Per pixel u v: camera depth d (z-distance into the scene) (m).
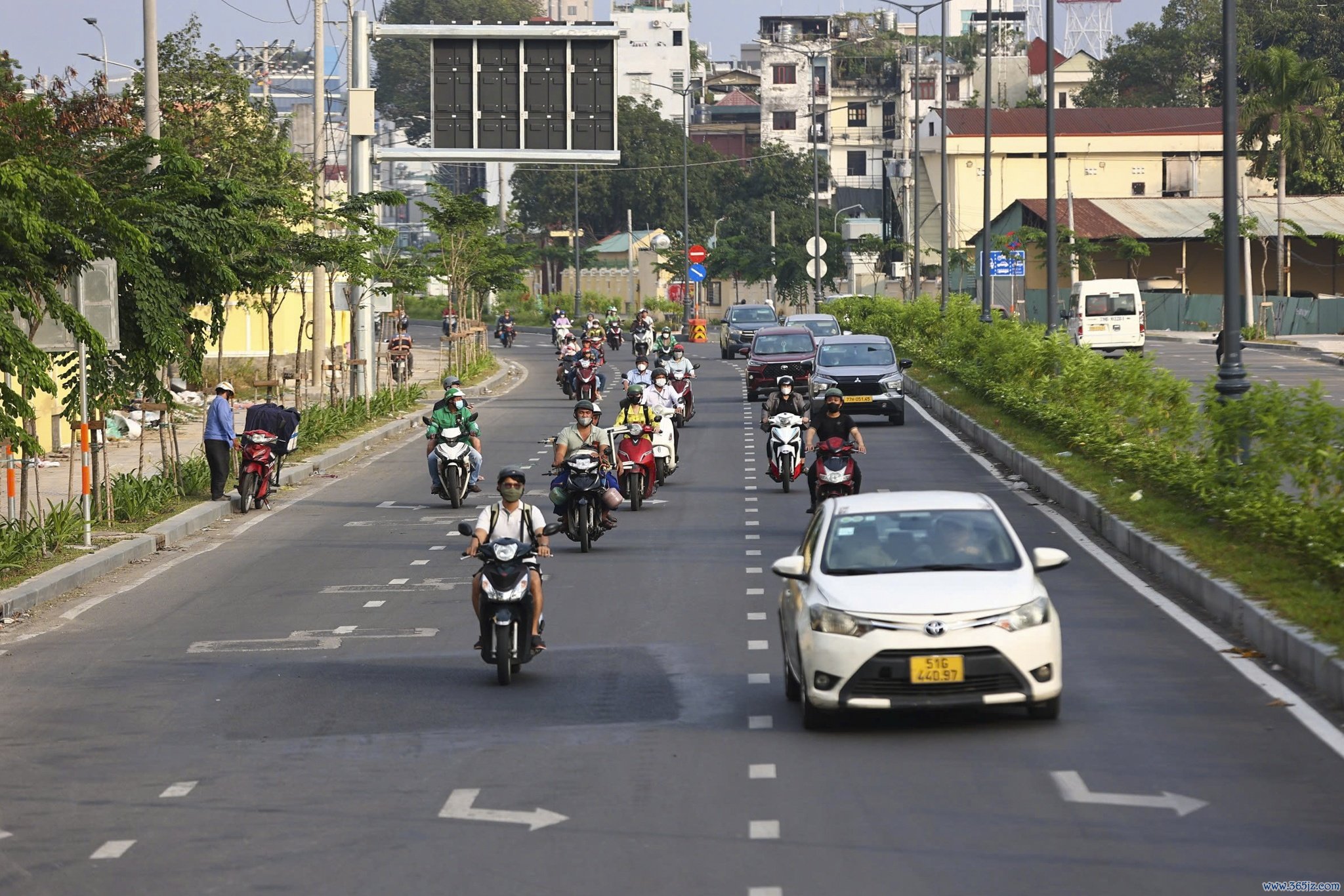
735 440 59.72
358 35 71.81
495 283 110.62
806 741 18.30
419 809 15.93
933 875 13.27
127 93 64.12
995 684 18.00
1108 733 17.98
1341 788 15.49
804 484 45.69
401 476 50.81
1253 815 14.69
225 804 16.36
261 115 80.88
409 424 69.00
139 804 16.47
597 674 22.52
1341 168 166.62
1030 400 56.44
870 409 61.28
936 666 17.86
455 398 43.41
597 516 34.38
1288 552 26.67
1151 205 149.50
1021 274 132.50
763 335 77.94
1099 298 106.50
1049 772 16.42
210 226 38.44
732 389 87.12
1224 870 13.16
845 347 64.00
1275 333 124.62
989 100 83.38
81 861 14.59
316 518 41.31
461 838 14.86
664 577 30.67
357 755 18.30
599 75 72.88
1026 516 37.62
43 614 28.75
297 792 16.72
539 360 125.31
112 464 50.88
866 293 187.88
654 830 14.88
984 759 17.08
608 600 28.39
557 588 29.86
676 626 25.89
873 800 15.62
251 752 18.59
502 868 13.91
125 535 36.25
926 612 18.06
